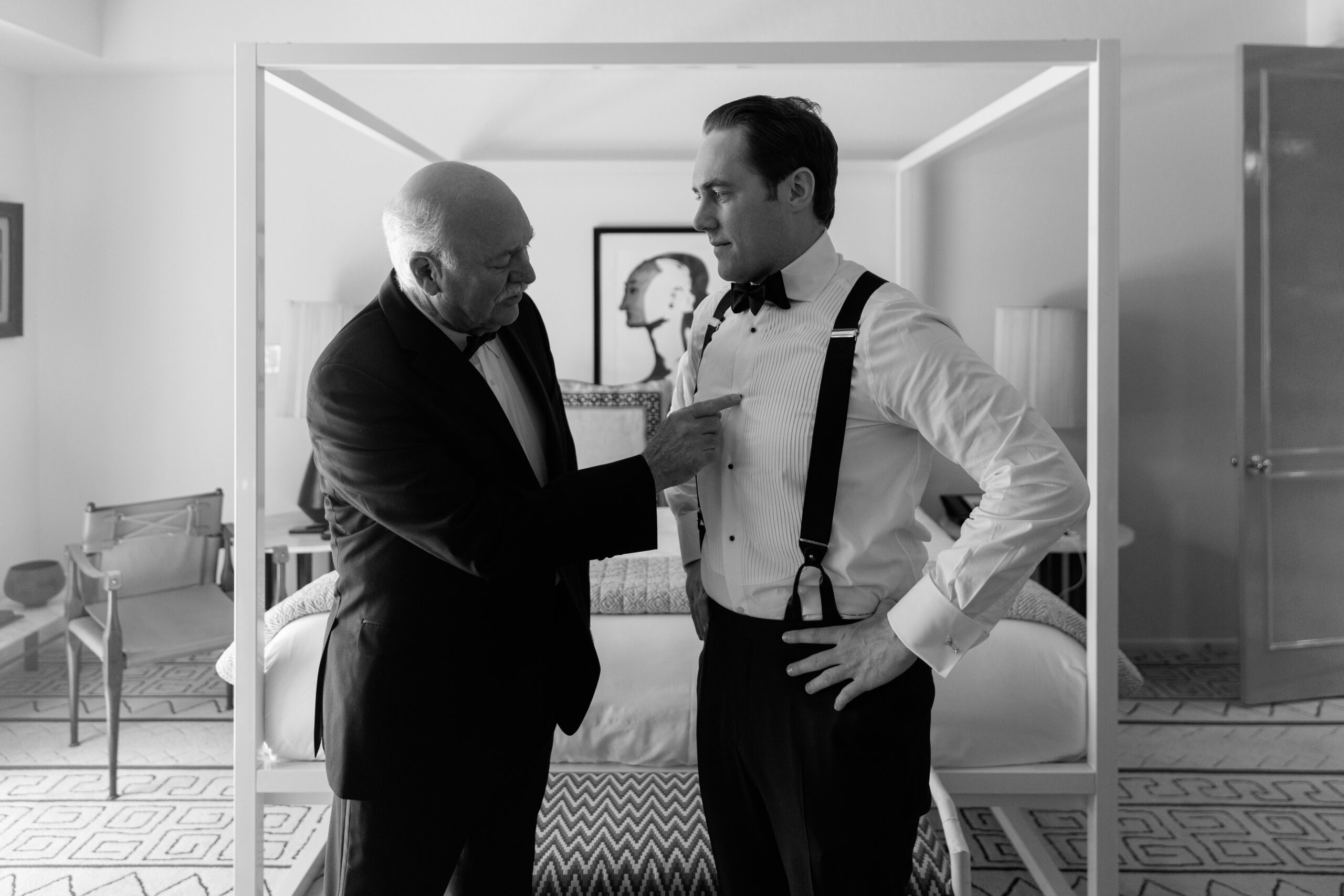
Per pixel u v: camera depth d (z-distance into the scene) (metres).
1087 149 4.16
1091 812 2.11
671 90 4.22
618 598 2.44
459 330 1.61
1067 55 1.98
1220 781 2.98
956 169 4.21
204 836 2.67
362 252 4.29
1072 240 4.21
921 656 1.33
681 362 1.77
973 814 2.81
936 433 1.36
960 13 4.10
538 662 1.67
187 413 4.32
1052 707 2.16
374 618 1.59
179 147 4.24
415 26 4.12
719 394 1.51
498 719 1.63
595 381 4.35
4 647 3.69
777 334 1.45
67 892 2.39
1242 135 3.62
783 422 1.41
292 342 3.84
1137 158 4.11
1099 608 2.05
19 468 4.20
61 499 4.34
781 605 1.43
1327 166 3.68
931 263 4.25
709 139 1.43
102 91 4.23
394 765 1.57
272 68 2.09
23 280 4.19
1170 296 4.15
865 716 1.38
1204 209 4.12
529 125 4.26
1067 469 1.31
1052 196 4.20
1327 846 2.58
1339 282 3.71
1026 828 2.48
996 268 4.24
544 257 4.32
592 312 4.34
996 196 4.21
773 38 4.14
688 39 4.14
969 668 2.17
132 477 4.34
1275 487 3.66
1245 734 3.35
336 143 4.25
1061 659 2.20
